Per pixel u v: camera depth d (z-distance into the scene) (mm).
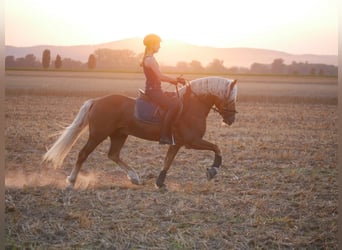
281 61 102000
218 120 18531
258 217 6473
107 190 7801
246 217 6551
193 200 7277
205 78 8031
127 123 7902
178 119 7762
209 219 6395
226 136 14164
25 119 17484
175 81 7723
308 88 47250
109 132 7902
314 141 13531
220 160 7945
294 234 5984
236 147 12117
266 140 13523
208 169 7891
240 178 8797
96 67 88812
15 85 40344
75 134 7992
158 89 7676
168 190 7840
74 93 31484
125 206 6930
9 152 11086
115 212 6672
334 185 8367
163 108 7684
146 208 6859
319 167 9914
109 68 88312
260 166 9875
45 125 15859
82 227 6051
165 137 7652
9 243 5484
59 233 5855
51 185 8141
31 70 78875
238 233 5953
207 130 15461
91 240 5660
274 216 6629
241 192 7766
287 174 9141
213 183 8305
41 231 5891
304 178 8883
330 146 12664
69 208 6824
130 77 62875
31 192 7625
